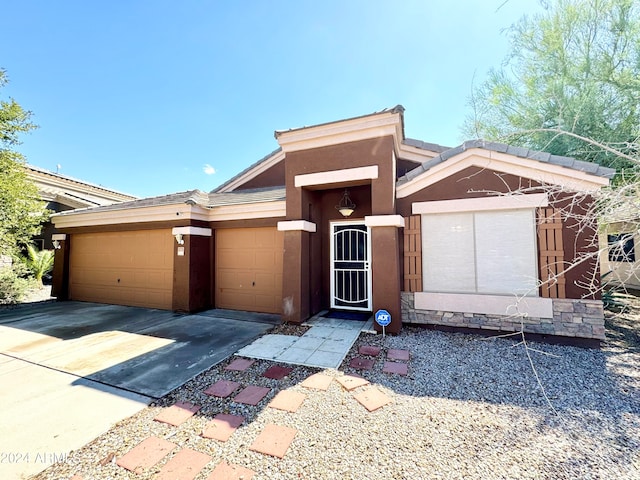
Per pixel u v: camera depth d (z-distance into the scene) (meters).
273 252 9.02
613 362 5.02
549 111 8.66
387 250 6.63
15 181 10.94
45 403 3.91
